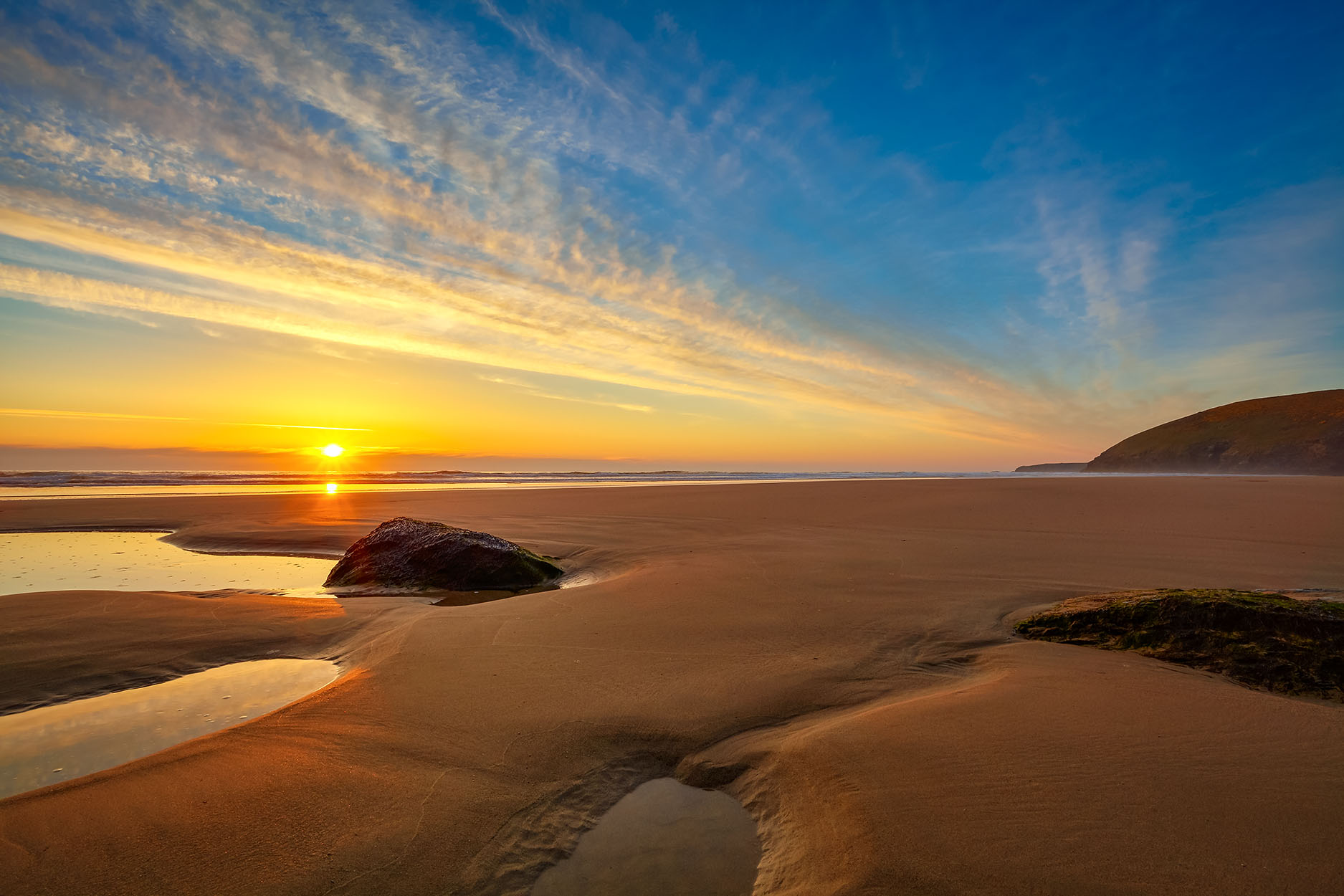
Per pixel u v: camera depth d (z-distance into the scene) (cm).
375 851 241
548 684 409
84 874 225
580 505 1536
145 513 1384
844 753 306
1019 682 397
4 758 330
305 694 426
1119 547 873
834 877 227
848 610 581
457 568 805
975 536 994
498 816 268
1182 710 349
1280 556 796
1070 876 216
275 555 1024
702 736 343
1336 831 236
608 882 235
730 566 796
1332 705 361
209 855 236
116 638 517
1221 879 212
